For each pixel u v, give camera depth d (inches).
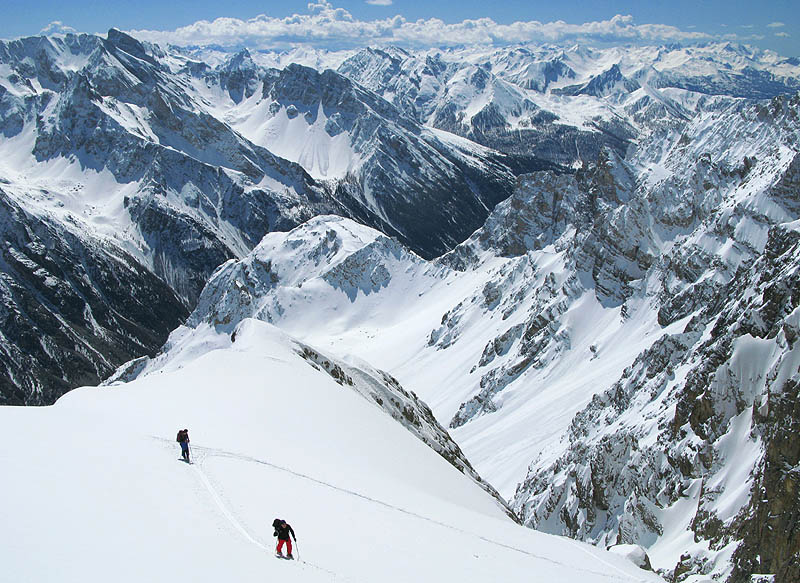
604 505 4640.8
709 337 5142.7
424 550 1884.8
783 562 2790.4
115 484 1740.9
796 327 3885.3
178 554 1423.5
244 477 2078.0
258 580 1398.9
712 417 4094.5
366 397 4586.6
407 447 3567.9
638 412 5246.1
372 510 2129.7
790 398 3516.2
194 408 2987.2
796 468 2910.9
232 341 4904.0
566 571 2103.8
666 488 4163.4
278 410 3221.0
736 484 3666.3
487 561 1953.7
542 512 5221.5
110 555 1350.9
